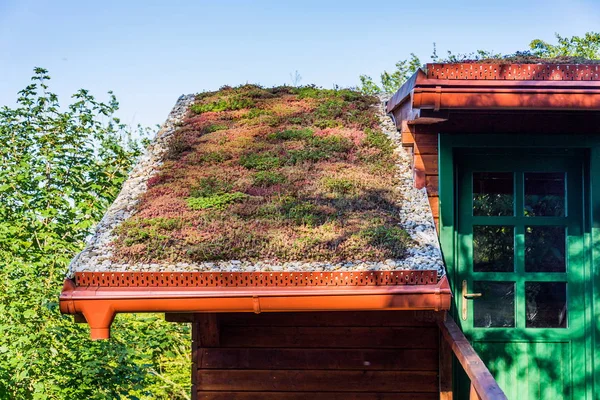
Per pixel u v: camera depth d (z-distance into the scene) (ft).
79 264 14.94
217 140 22.58
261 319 18.53
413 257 15.17
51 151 32.27
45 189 31.04
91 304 14.16
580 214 18.60
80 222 30.40
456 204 18.72
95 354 28.19
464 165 18.93
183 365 38.45
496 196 18.84
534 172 18.80
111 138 35.96
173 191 19.08
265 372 18.39
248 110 25.43
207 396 18.43
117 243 15.90
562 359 18.38
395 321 18.34
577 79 16.35
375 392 18.24
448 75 16.48
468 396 18.06
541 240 18.71
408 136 19.10
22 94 32.91
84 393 27.53
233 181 19.58
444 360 17.84
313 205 17.75
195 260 15.07
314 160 20.86
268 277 14.32
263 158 20.89
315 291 14.16
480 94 16.14
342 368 18.30
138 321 32.14
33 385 26.78
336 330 18.40
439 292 14.10
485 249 18.72
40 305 27.66
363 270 14.42
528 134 18.24
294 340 18.42
